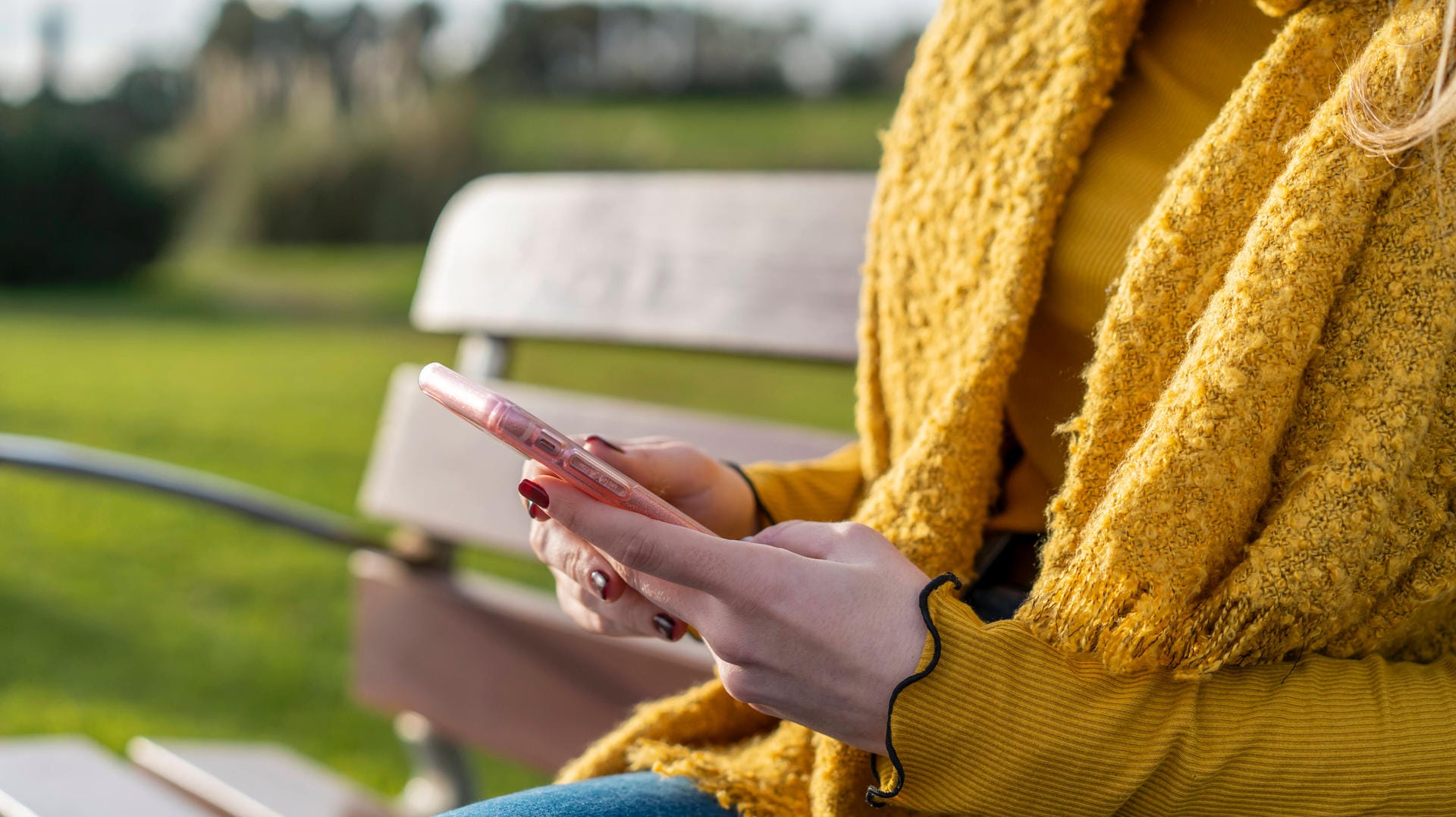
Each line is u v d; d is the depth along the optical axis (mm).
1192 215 725
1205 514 661
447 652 1635
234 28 14297
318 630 3275
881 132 1033
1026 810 668
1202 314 718
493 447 1619
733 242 1489
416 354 8438
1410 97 641
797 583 658
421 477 1690
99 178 12617
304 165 13273
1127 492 679
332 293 11711
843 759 755
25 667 2898
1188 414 665
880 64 17312
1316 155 658
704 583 653
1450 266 625
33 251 12430
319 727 2641
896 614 669
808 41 17906
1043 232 841
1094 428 740
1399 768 639
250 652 3092
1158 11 875
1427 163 634
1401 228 639
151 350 8398
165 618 3318
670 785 809
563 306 1645
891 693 663
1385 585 661
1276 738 646
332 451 5285
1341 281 648
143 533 4125
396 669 1693
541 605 1558
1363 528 627
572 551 783
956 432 833
